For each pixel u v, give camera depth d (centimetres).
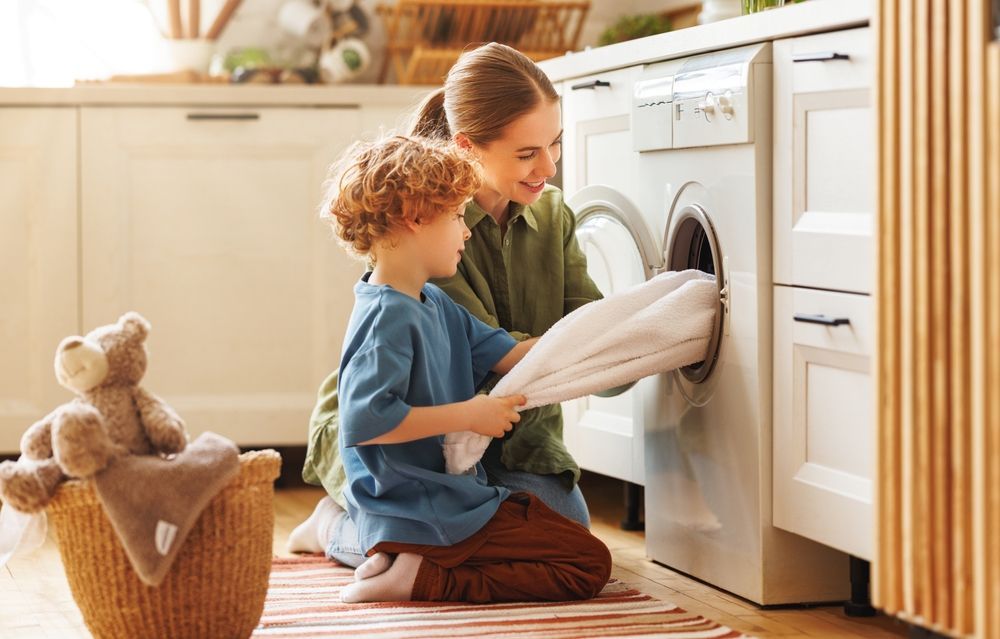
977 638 128
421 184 184
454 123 207
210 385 308
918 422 138
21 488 150
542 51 337
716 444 198
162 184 304
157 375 306
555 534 189
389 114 309
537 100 203
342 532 210
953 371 132
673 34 209
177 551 153
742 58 188
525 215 217
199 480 152
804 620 183
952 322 132
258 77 318
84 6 339
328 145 307
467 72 206
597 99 238
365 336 183
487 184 209
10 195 299
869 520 167
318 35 338
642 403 224
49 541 240
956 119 130
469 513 186
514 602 188
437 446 190
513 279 216
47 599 199
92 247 302
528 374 189
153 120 302
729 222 193
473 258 213
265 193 307
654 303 195
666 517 215
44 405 302
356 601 187
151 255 304
